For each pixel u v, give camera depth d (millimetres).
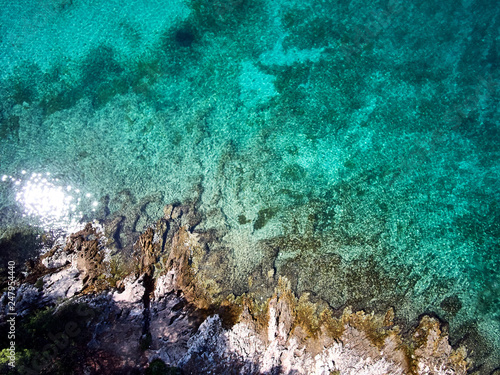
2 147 9336
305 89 10172
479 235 8695
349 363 7520
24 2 10391
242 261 8461
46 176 9172
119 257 8422
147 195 9203
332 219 8891
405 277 8305
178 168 9477
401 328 7863
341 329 7828
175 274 8320
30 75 10070
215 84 10258
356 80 10188
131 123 9844
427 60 10320
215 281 8273
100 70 10266
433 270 8375
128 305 7828
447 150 9555
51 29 10414
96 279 8164
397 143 9641
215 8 10789
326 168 9445
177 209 9039
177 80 10266
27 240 8461
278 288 8195
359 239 8680
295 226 8820
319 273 8344
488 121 9781
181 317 7836
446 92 10039
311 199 9102
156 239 8664
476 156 9484
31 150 9391
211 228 8859
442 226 8797
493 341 7793
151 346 7445
